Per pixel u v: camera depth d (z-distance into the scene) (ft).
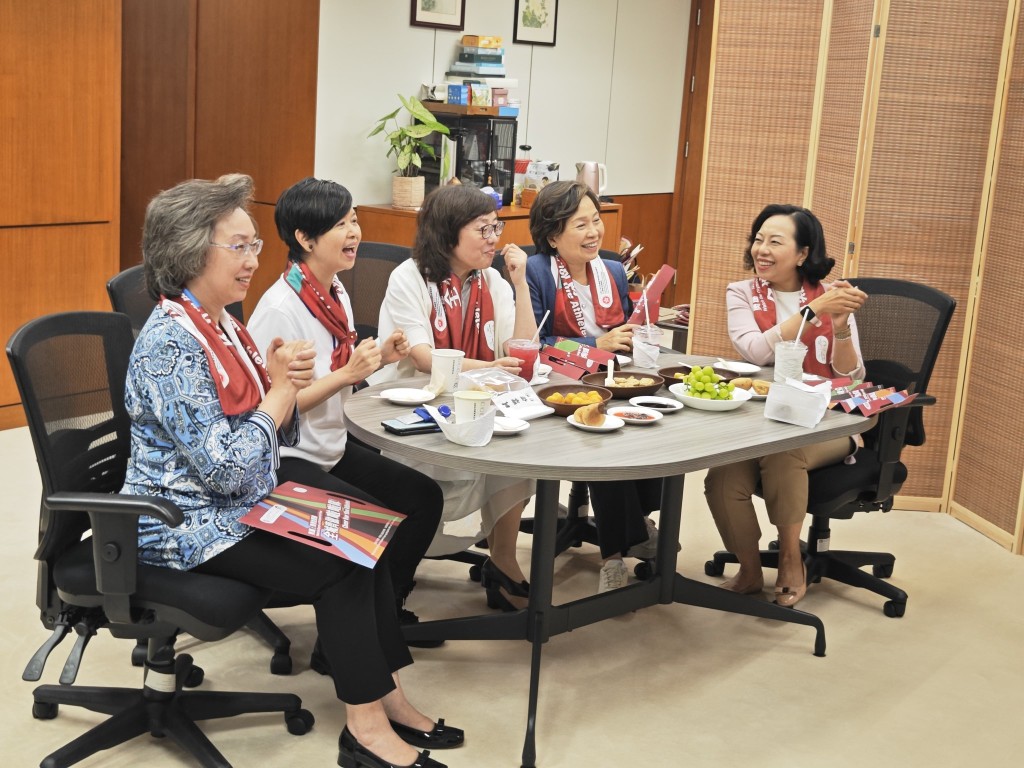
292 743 8.40
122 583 7.06
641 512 11.29
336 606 7.69
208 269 7.36
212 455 7.19
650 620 10.95
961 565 12.69
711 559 12.43
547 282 11.51
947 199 13.69
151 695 8.11
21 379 6.84
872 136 13.56
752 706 9.34
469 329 10.64
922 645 10.65
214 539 7.35
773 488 10.78
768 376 10.88
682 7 25.20
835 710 9.34
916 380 11.32
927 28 13.24
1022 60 12.96
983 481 13.71
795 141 14.89
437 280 10.43
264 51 18.72
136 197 21.27
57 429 7.24
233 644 9.93
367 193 19.52
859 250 13.94
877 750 8.75
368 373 8.80
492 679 9.57
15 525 12.23
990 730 9.15
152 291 7.52
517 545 12.64
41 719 8.50
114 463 7.93
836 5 14.28
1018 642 10.82
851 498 10.89
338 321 9.34
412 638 9.61
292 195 9.16
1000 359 13.34
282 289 9.25
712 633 10.72
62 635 7.43
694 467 8.12
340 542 7.37
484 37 20.16
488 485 10.19
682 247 26.48
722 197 15.40
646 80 24.85
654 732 8.84
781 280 11.56
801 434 8.92
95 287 16.22
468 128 19.36
